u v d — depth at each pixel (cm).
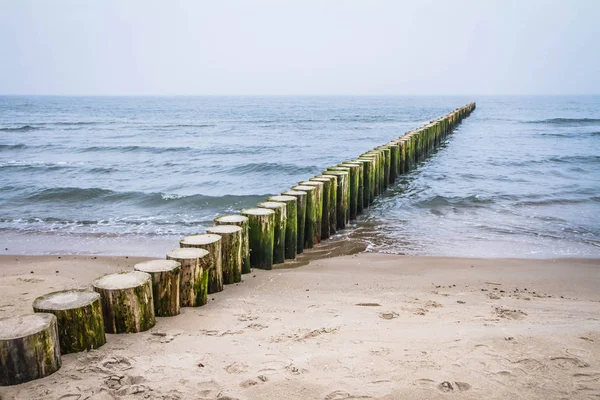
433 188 1389
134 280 403
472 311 466
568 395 285
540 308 484
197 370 324
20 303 501
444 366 321
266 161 2055
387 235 897
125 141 2938
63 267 684
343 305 490
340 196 921
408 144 1638
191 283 466
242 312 457
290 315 451
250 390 296
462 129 3541
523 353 338
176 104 11862
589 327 394
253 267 666
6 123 4566
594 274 658
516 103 10450
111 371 322
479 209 1115
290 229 721
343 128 3944
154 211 1130
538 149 2361
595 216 1044
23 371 305
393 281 609
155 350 358
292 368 322
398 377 308
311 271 656
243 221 617
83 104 11962
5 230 959
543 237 883
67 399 288
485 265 704
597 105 8988
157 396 291
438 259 736
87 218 1061
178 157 2192
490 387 295
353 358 336
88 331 354
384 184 1338
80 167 1817
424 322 425
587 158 1992
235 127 4138
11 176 1630
